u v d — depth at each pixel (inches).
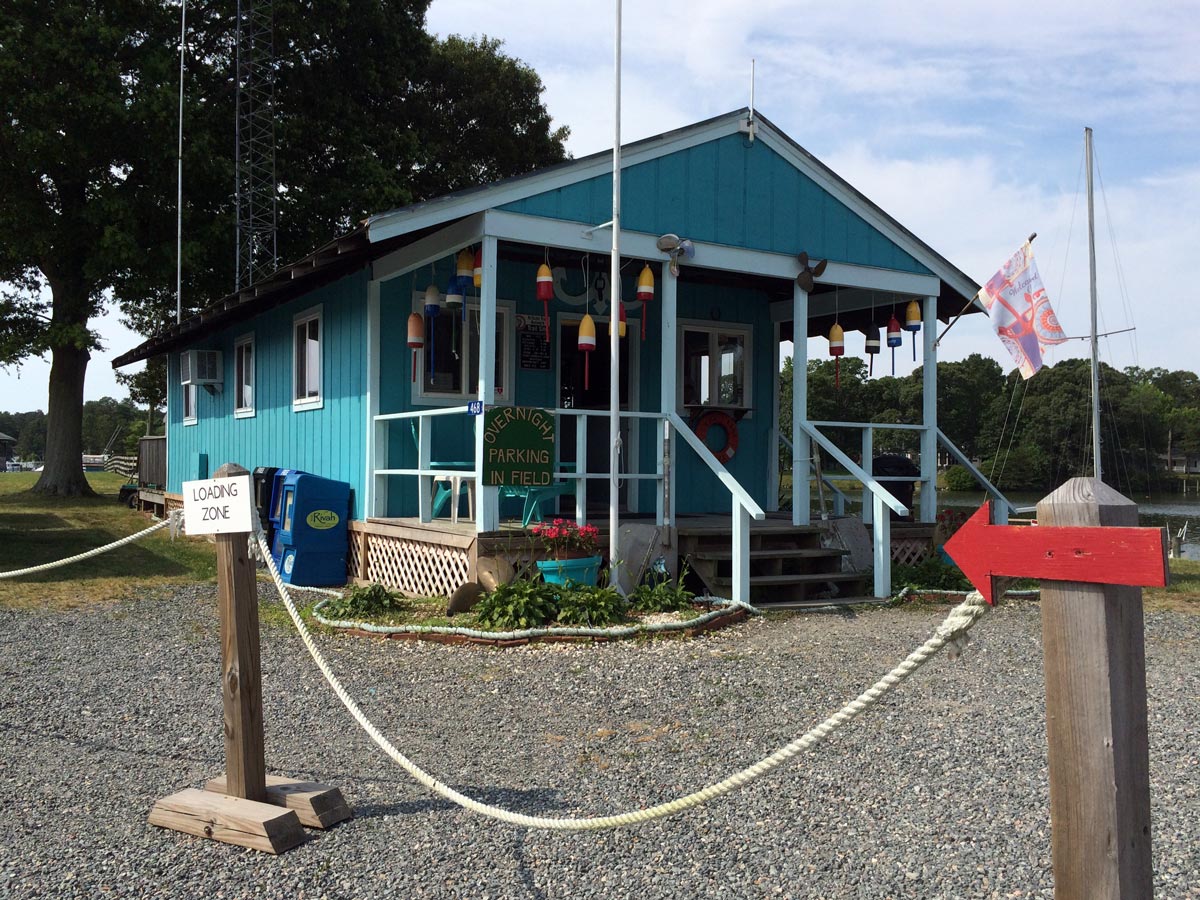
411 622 299.7
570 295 438.6
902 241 427.2
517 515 420.8
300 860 138.3
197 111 759.7
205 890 129.5
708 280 465.4
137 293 786.2
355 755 184.1
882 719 205.0
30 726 204.2
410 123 985.5
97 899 127.0
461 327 417.1
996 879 130.3
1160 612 359.3
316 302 454.3
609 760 179.9
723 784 111.3
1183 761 182.9
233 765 152.4
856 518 385.7
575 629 281.7
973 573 91.0
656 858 137.3
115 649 277.7
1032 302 426.6
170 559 493.7
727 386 483.8
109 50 733.9
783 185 397.7
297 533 401.7
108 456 2059.5
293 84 868.6
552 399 435.2
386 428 399.2
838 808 155.6
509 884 130.1
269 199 805.2
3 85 692.7
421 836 145.9
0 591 378.6
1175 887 129.7
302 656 266.5
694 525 369.7
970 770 173.2
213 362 601.3
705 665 253.8
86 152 724.7
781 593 357.1
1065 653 83.0
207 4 820.0
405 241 359.3
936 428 431.2
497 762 179.2
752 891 127.6
